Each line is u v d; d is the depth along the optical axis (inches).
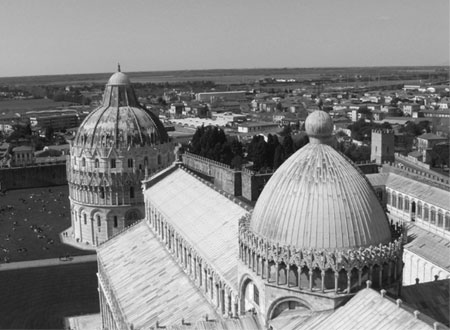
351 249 2315.5
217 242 3590.1
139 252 4813.0
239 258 2674.7
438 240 5246.1
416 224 6245.1
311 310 2321.6
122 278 4490.7
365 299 2208.4
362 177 2484.0
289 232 2370.8
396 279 2413.9
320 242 2324.1
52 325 5113.2
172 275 4087.1
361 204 2379.4
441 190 6205.7
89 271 6648.6
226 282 3038.9
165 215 4574.3
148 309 3764.8
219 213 3959.2
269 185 2544.3
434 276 4729.3
